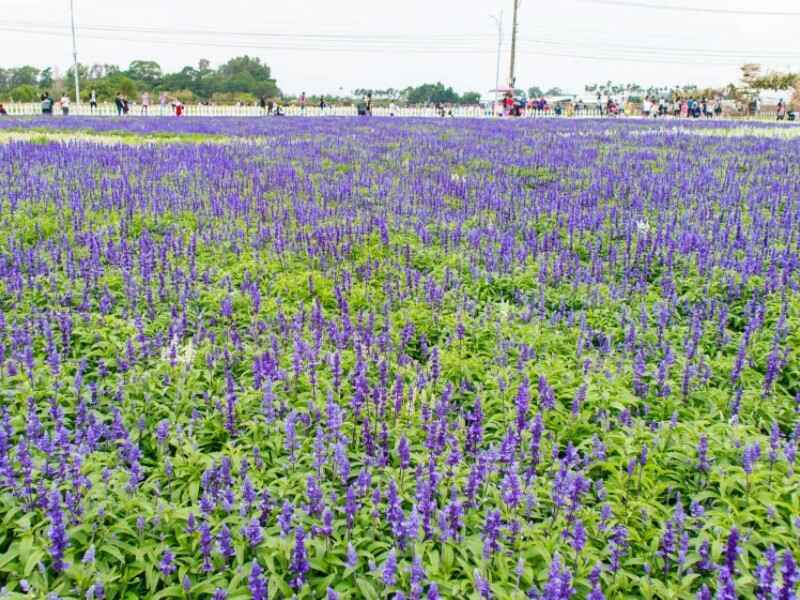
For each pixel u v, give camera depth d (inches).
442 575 186.2
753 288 405.7
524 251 460.8
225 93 5206.7
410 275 406.6
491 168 833.5
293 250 476.7
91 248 430.9
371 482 219.9
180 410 269.6
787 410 288.5
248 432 254.2
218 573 190.2
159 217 555.5
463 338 329.7
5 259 418.3
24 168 740.7
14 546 190.7
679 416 277.1
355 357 301.1
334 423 237.5
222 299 378.0
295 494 218.4
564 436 261.3
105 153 888.9
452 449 229.0
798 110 4003.4
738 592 185.8
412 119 2110.0
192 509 205.0
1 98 3944.4
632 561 194.7
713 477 228.2
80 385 264.4
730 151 1014.4
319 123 1785.2
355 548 196.5
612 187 683.4
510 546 198.8
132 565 192.2
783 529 202.8
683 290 426.3
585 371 292.7
